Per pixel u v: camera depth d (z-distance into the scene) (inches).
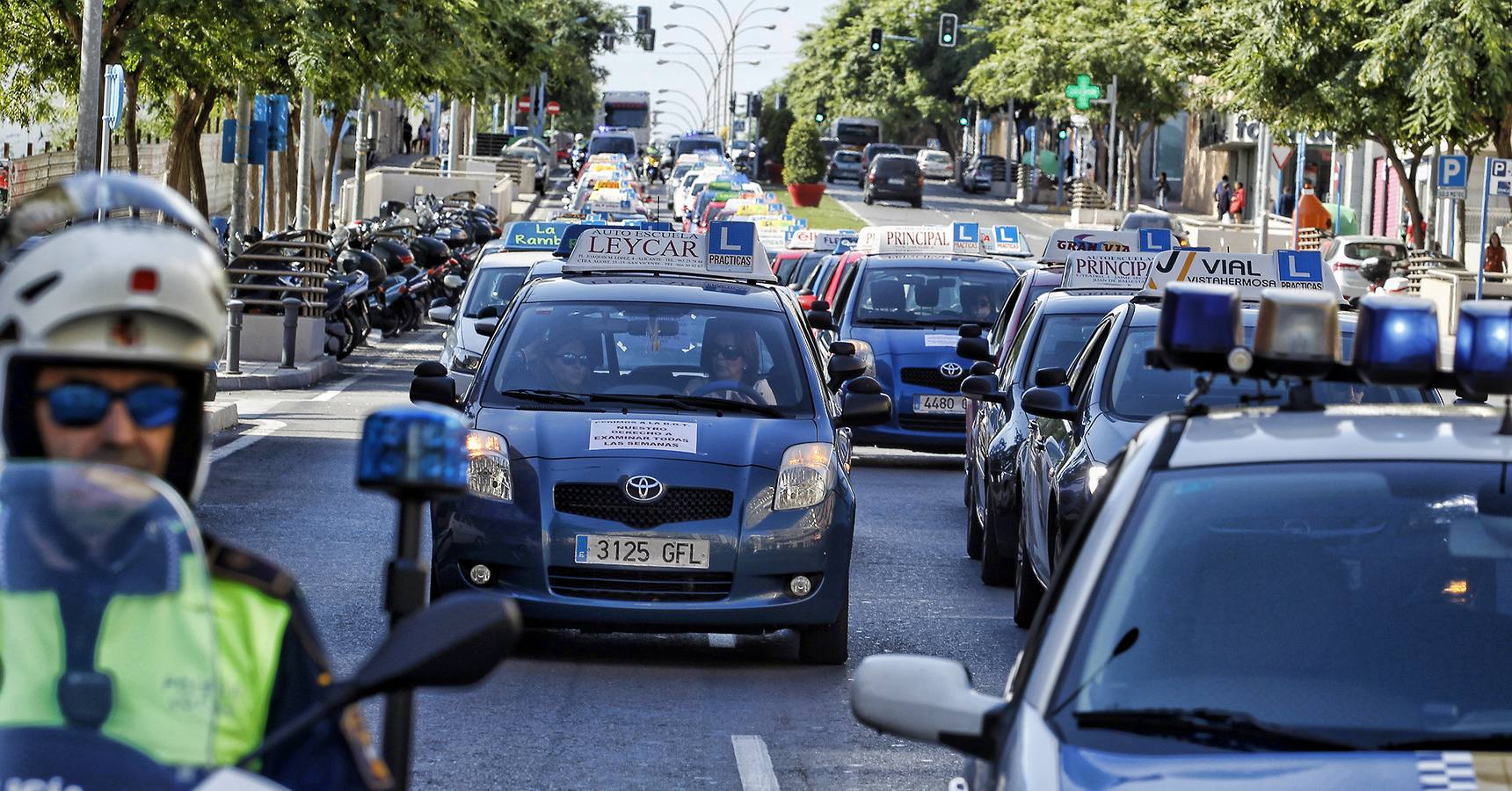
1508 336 247.3
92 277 165.0
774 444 601.3
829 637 599.2
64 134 2982.3
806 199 5526.6
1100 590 256.8
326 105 2886.3
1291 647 251.6
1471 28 2247.8
